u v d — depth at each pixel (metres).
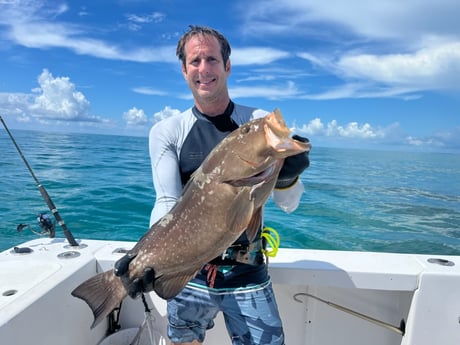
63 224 2.71
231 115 2.18
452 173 29.05
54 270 2.24
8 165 14.02
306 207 10.10
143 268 1.79
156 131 2.21
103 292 1.84
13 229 6.73
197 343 2.16
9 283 2.06
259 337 1.97
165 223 1.81
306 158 1.75
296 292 2.61
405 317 2.47
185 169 2.15
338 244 7.18
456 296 2.35
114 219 7.66
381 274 2.37
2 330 1.66
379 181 17.97
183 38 2.11
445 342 2.37
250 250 2.01
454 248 7.57
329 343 2.63
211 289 2.02
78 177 12.05
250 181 1.61
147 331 2.62
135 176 12.83
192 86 2.09
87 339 2.41
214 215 1.69
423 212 11.13
